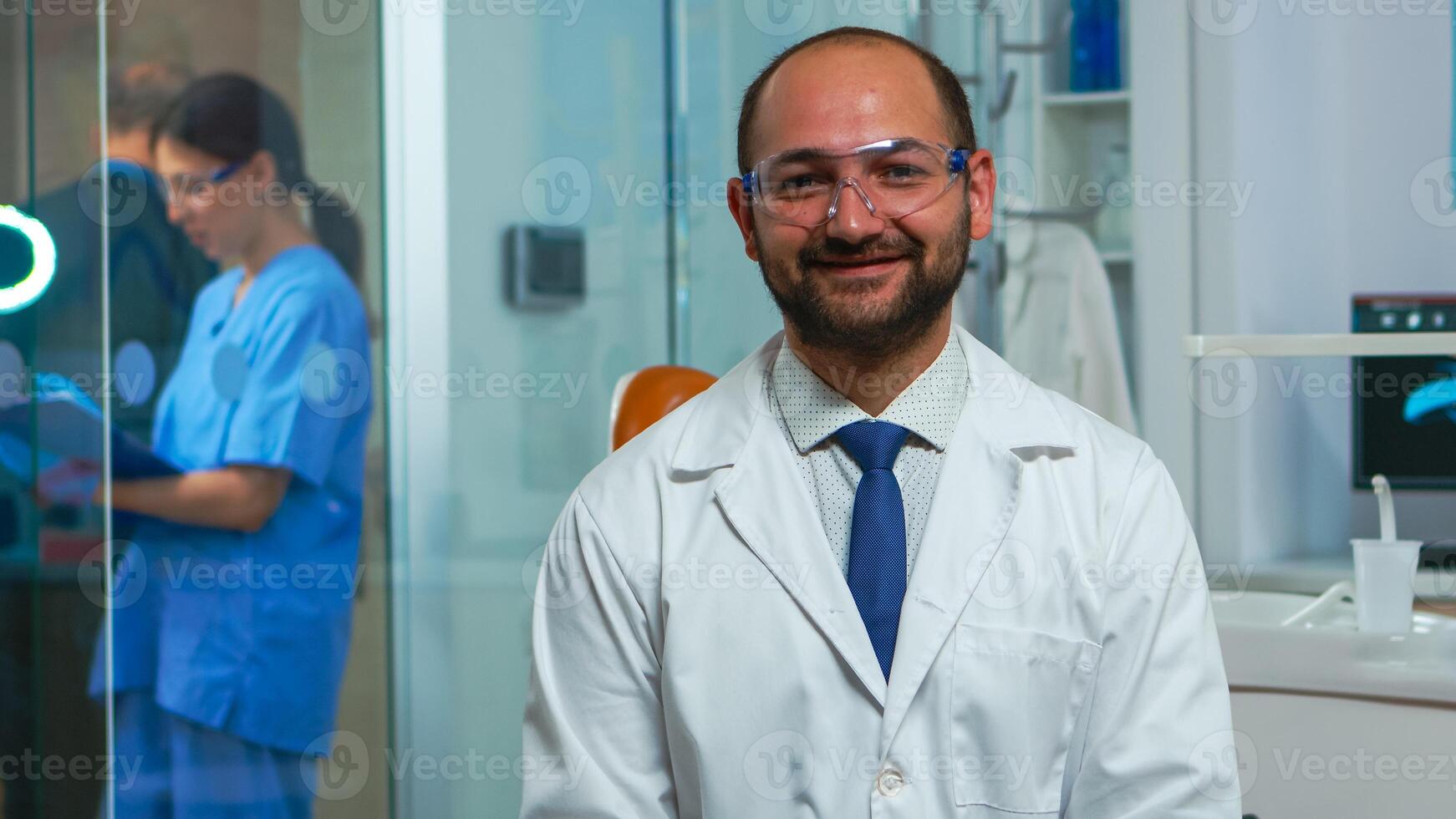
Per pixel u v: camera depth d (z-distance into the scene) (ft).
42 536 4.87
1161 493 3.29
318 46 5.88
